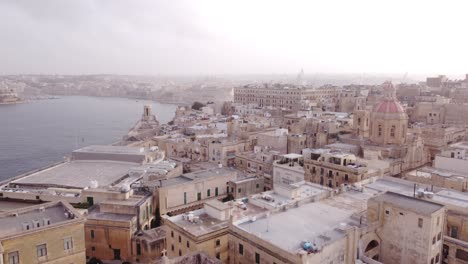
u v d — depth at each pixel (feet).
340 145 391.45
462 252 181.27
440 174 269.23
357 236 173.58
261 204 242.78
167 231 228.84
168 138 516.32
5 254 178.09
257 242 172.96
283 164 340.39
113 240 256.93
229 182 331.36
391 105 378.12
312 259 156.46
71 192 303.48
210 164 408.67
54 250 191.93
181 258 166.30
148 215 284.20
